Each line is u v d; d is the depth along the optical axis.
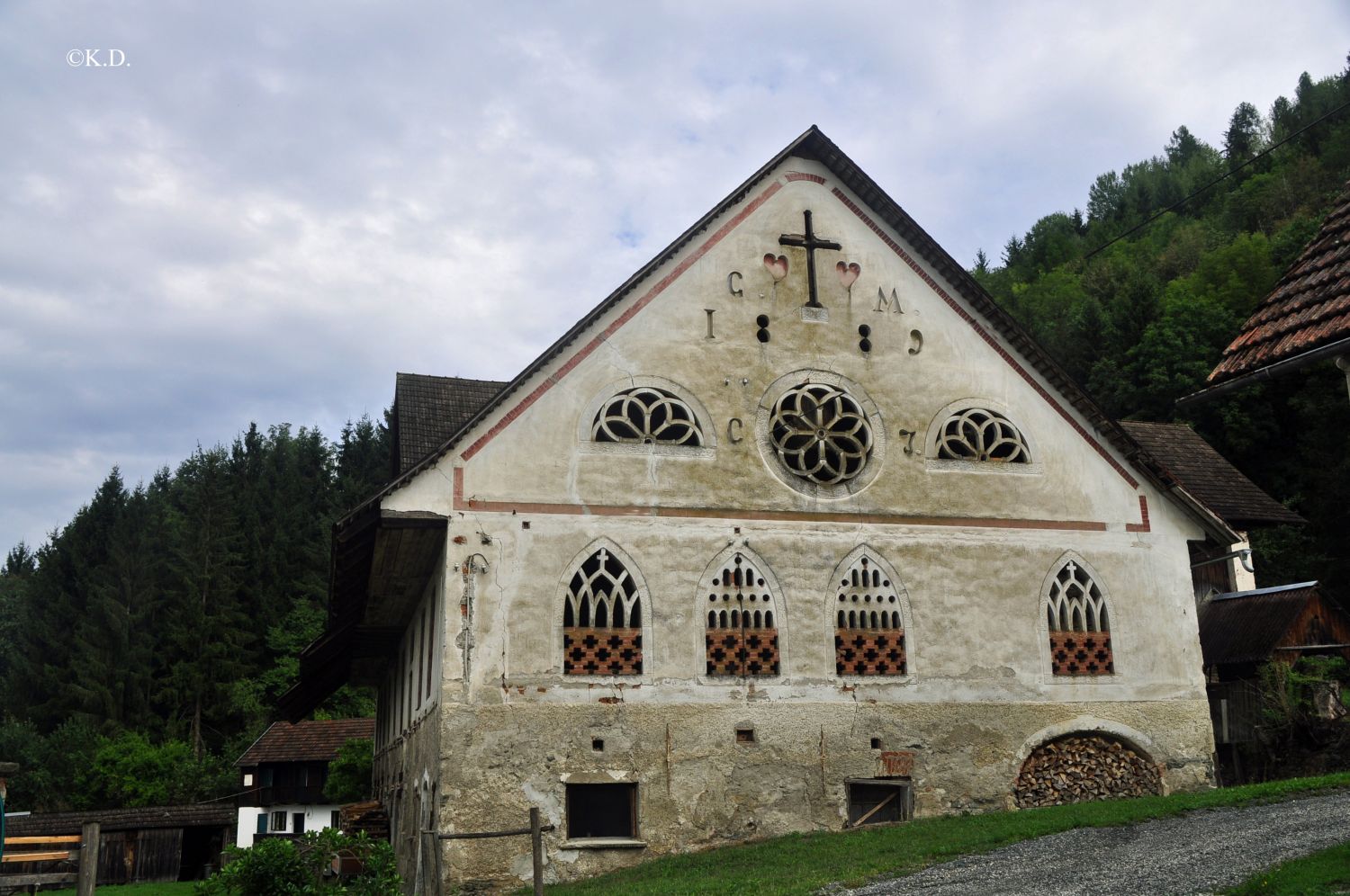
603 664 21.36
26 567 100.19
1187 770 23.86
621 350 22.94
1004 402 24.94
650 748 21.16
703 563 22.33
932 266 25.27
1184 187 111.06
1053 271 97.50
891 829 20.62
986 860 17.02
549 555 21.52
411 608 27.19
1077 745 23.53
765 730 21.83
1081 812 19.92
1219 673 28.31
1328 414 46.47
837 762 22.03
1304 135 95.56
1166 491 25.36
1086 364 63.62
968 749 22.78
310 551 77.94
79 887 11.82
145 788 60.75
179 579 75.62
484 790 20.19
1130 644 24.28
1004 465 24.53
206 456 86.56
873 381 24.30
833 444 23.75
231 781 62.28
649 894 16.62
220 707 70.69
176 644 72.94
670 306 23.47
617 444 22.41
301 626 74.88
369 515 20.95
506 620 21.02
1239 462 50.75
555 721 20.81
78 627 73.31
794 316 24.16
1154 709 24.02
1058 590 24.27
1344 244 12.50
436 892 19.42
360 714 70.88
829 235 24.86
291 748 57.12
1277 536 44.81
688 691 21.61
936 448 24.28
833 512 23.31
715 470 22.84
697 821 21.03
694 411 23.05
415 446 26.52
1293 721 25.64
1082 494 24.84
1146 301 61.69
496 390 28.72
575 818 20.69
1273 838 15.99
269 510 79.81
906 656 22.97
